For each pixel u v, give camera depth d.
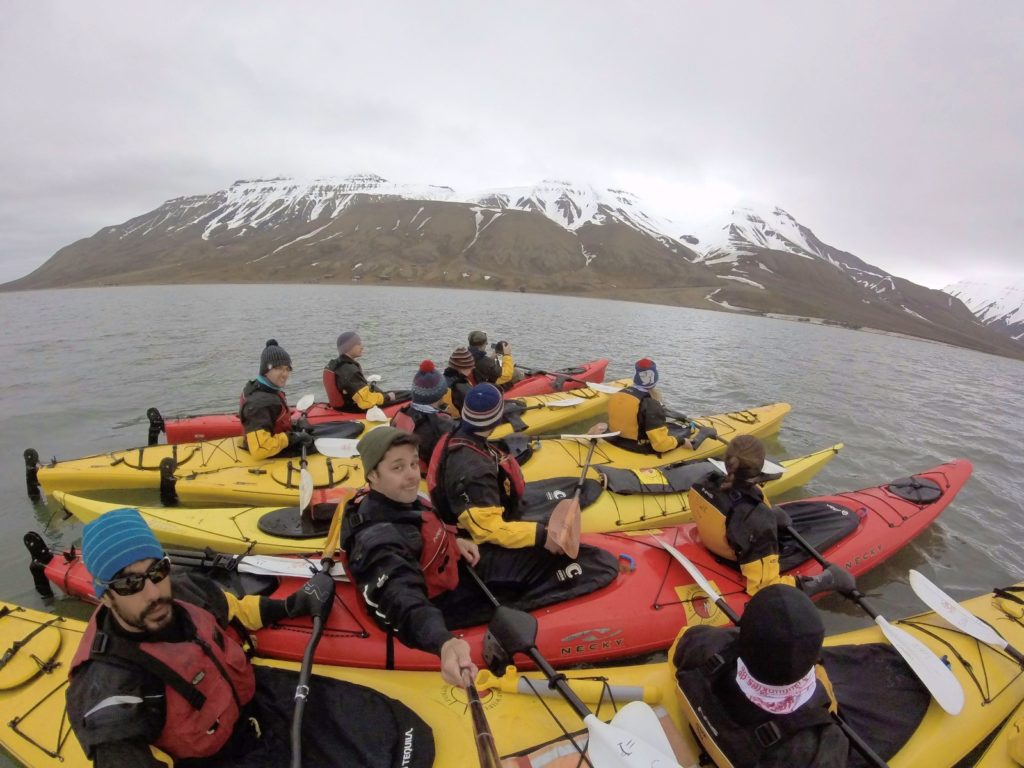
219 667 2.27
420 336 22.17
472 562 3.54
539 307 47.09
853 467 9.30
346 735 2.71
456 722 3.03
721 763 2.30
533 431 9.02
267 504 6.20
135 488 6.67
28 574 5.44
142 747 1.98
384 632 3.51
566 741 2.89
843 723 2.68
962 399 16.95
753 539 3.77
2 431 9.80
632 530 5.53
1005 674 3.62
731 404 13.13
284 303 40.19
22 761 2.84
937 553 6.39
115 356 16.53
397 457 2.72
